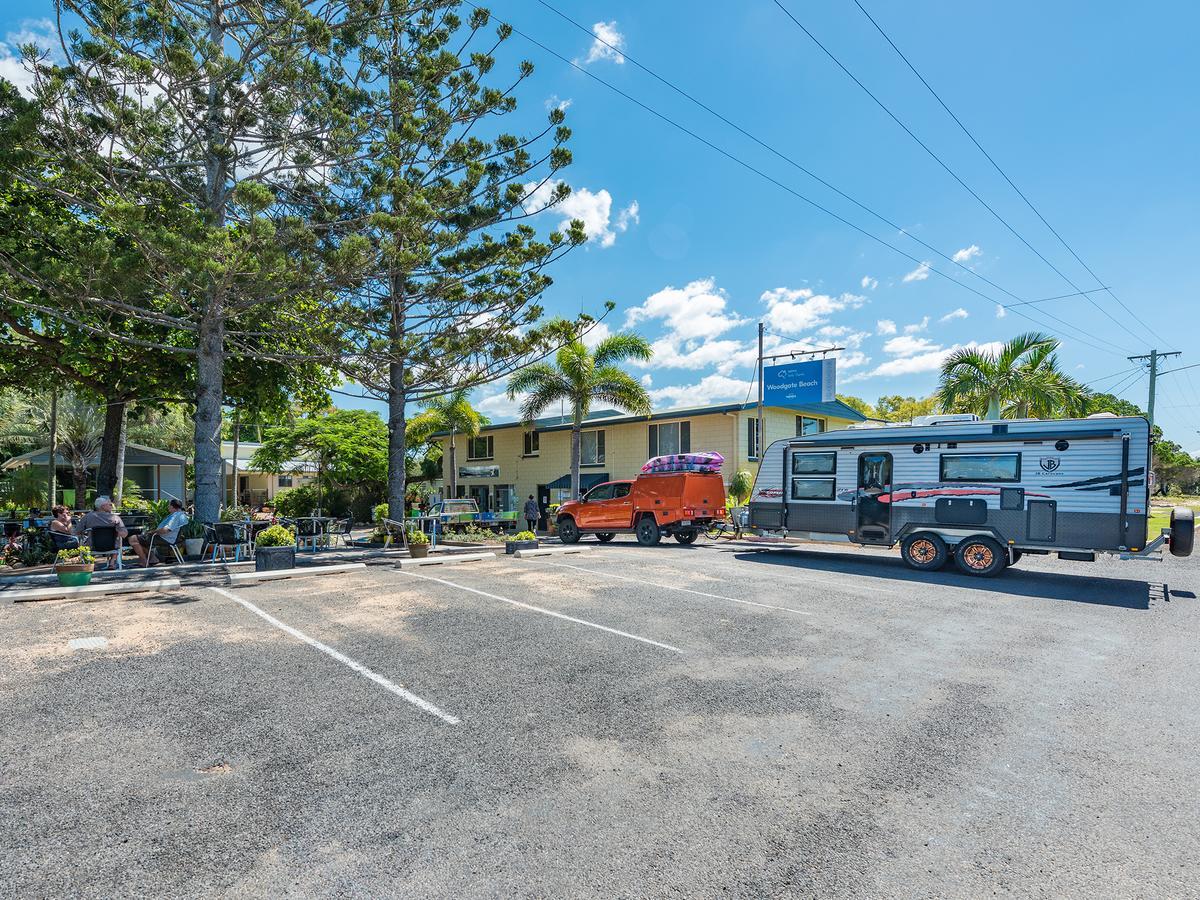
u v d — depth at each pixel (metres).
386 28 14.50
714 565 13.00
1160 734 4.76
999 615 8.66
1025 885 3.01
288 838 3.26
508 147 15.34
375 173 13.66
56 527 11.94
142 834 3.26
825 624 7.96
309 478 39.94
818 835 3.40
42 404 28.08
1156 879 3.06
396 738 4.48
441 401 28.20
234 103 12.14
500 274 15.89
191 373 17.08
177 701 5.03
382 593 9.39
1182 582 11.66
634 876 3.03
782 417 26.16
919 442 13.01
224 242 10.23
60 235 10.62
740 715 5.02
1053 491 11.56
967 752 4.43
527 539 15.30
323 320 15.44
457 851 3.18
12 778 3.79
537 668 6.06
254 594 9.23
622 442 27.86
